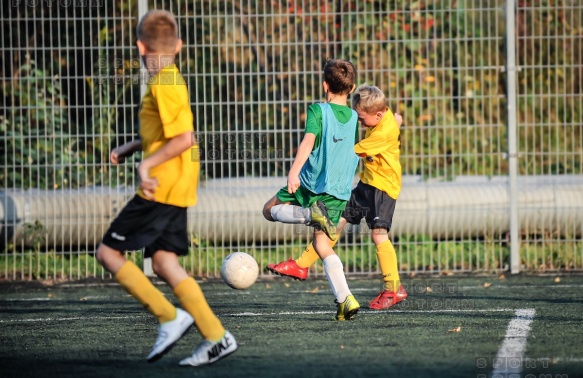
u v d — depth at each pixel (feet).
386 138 72.02
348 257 103.30
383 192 72.02
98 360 51.11
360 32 106.63
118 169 97.91
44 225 99.91
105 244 48.32
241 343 55.31
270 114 104.94
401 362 48.32
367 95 72.02
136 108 102.68
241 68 101.91
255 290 88.33
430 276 97.81
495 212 103.09
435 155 102.94
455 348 52.70
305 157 61.77
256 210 99.81
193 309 47.91
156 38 48.52
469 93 119.85
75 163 101.91
